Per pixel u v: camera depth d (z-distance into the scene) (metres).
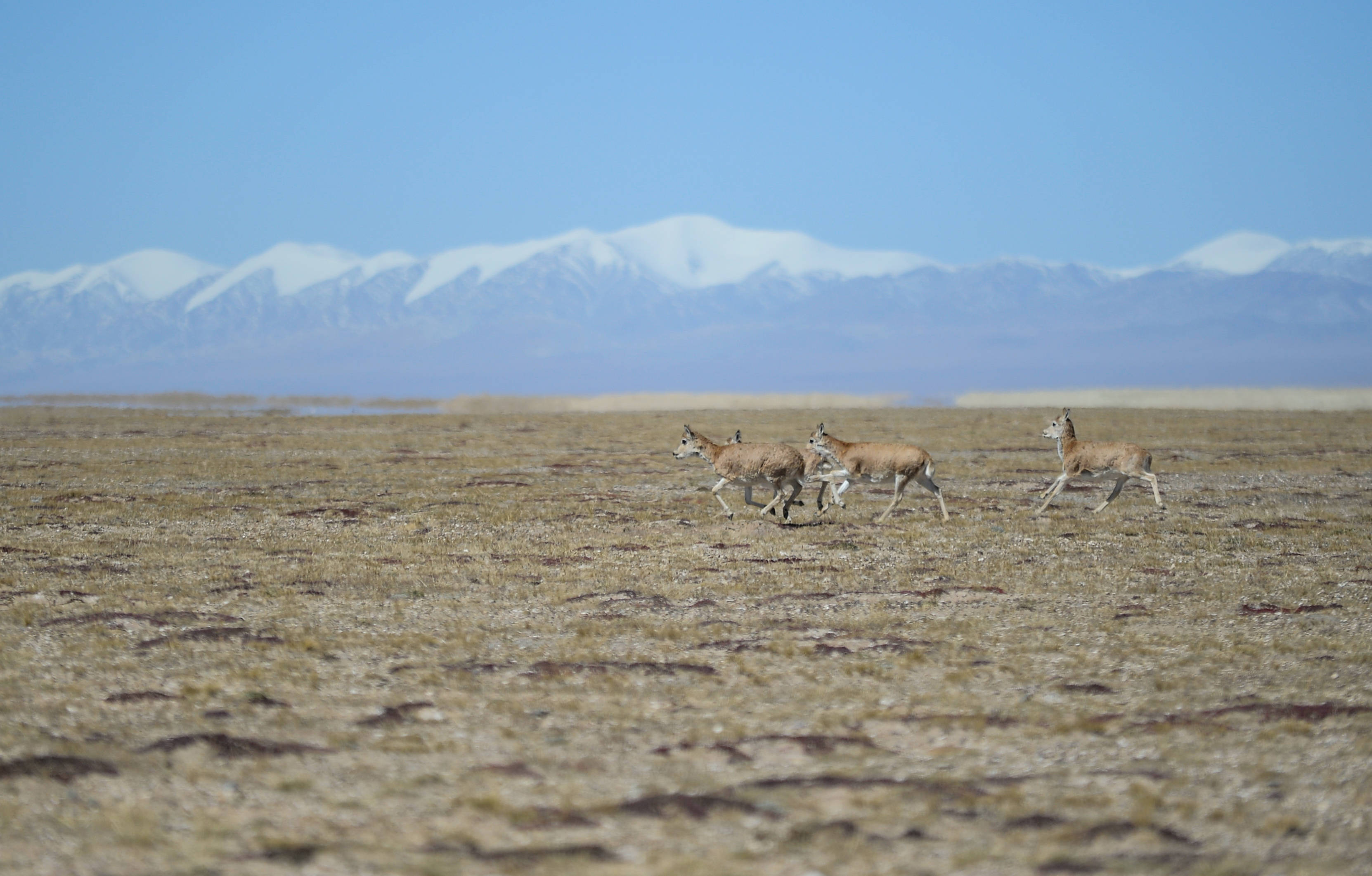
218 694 50.72
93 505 120.00
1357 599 71.56
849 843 33.97
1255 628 63.78
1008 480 153.50
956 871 32.44
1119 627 64.50
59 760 40.66
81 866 32.84
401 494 135.75
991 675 54.22
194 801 38.28
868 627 64.88
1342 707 47.47
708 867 32.66
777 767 41.59
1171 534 100.00
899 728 45.97
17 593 72.69
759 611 69.25
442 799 38.50
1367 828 35.19
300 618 66.81
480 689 52.00
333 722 47.19
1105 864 32.53
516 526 106.75
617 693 51.41
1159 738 44.25
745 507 121.31
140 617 65.38
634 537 98.62
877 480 107.12
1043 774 40.50
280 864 32.97
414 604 70.81
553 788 39.47
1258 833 34.94
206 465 170.12
